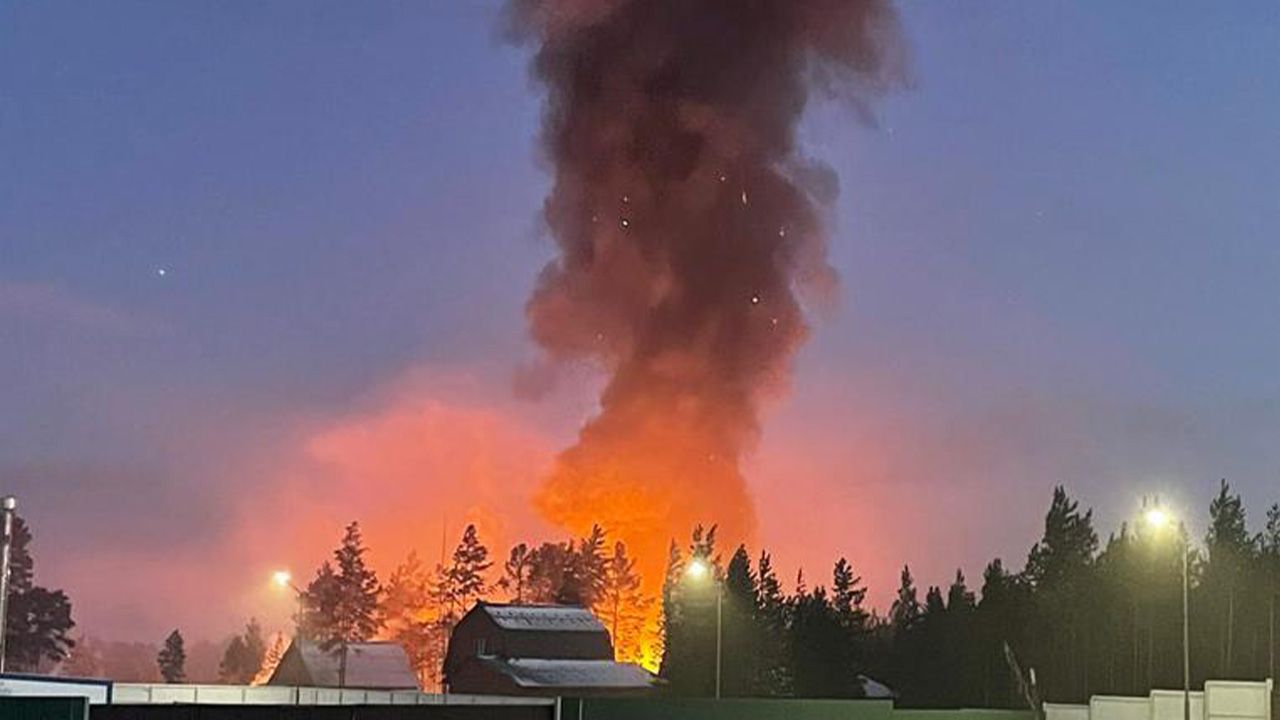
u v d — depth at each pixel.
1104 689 98.19
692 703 42.69
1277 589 96.69
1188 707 45.03
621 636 126.44
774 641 103.00
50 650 126.19
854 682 102.44
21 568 125.38
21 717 28.89
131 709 30.58
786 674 102.25
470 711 37.28
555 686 82.19
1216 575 100.12
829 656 103.06
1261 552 101.62
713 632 99.69
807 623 104.38
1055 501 112.56
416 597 132.88
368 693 50.66
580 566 127.06
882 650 111.12
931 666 103.75
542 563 132.62
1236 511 104.75
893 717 48.34
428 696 49.53
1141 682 97.00
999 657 101.62
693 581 99.25
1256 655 95.00
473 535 128.88
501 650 85.94
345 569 116.25
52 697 29.30
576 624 88.00
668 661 102.19
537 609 88.81
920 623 109.31
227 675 149.50
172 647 147.00
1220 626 96.88
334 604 115.31
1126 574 99.62
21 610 124.69
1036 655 101.06
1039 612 103.06
